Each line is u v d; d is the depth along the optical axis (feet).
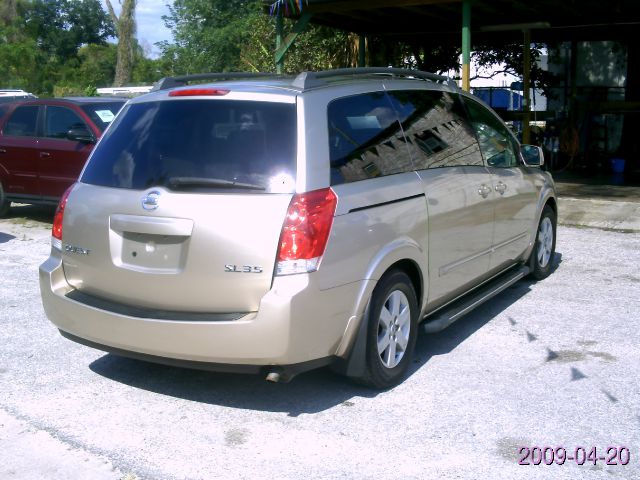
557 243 29.32
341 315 13.71
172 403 14.88
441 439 13.20
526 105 46.65
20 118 34.99
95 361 17.19
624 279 23.82
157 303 13.79
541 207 22.71
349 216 13.75
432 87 18.39
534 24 41.86
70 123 33.47
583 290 22.61
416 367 16.56
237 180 13.46
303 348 13.07
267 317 12.76
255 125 13.94
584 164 50.88
